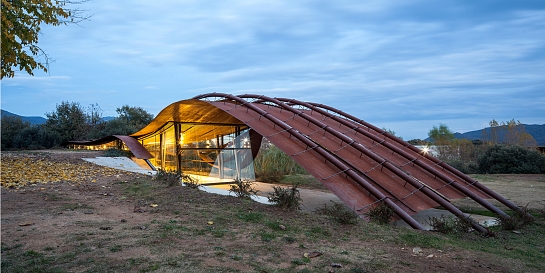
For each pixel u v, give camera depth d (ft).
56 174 43.24
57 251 14.90
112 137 82.64
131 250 15.34
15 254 14.39
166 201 27.43
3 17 26.68
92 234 17.63
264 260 14.98
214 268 13.64
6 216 21.45
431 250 18.58
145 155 72.64
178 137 62.13
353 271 14.15
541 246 22.61
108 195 30.66
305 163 34.27
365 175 35.24
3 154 70.23
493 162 76.95
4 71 30.25
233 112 43.37
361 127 53.57
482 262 16.92
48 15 31.60
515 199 41.57
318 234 20.10
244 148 64.80
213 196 29.63
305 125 46.55
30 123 126.62
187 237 17.89
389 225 25.50
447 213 35.91
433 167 44.70
